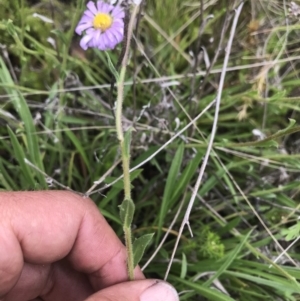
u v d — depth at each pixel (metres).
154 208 0.23
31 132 0.21
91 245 0.17
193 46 0.26
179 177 0.22
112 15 0.18
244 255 0.21
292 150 0.24
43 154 0.23
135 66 0.20
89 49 0.25
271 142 0.18
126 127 0.22
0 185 0.23
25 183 0.23
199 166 0.23
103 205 0.21
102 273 0.18
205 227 0.21
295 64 0.24
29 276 0.18
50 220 0.16
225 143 0.20
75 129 0.23
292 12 0.20
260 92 0.23
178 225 0.23
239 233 0.22
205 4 0.23
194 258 0.21
